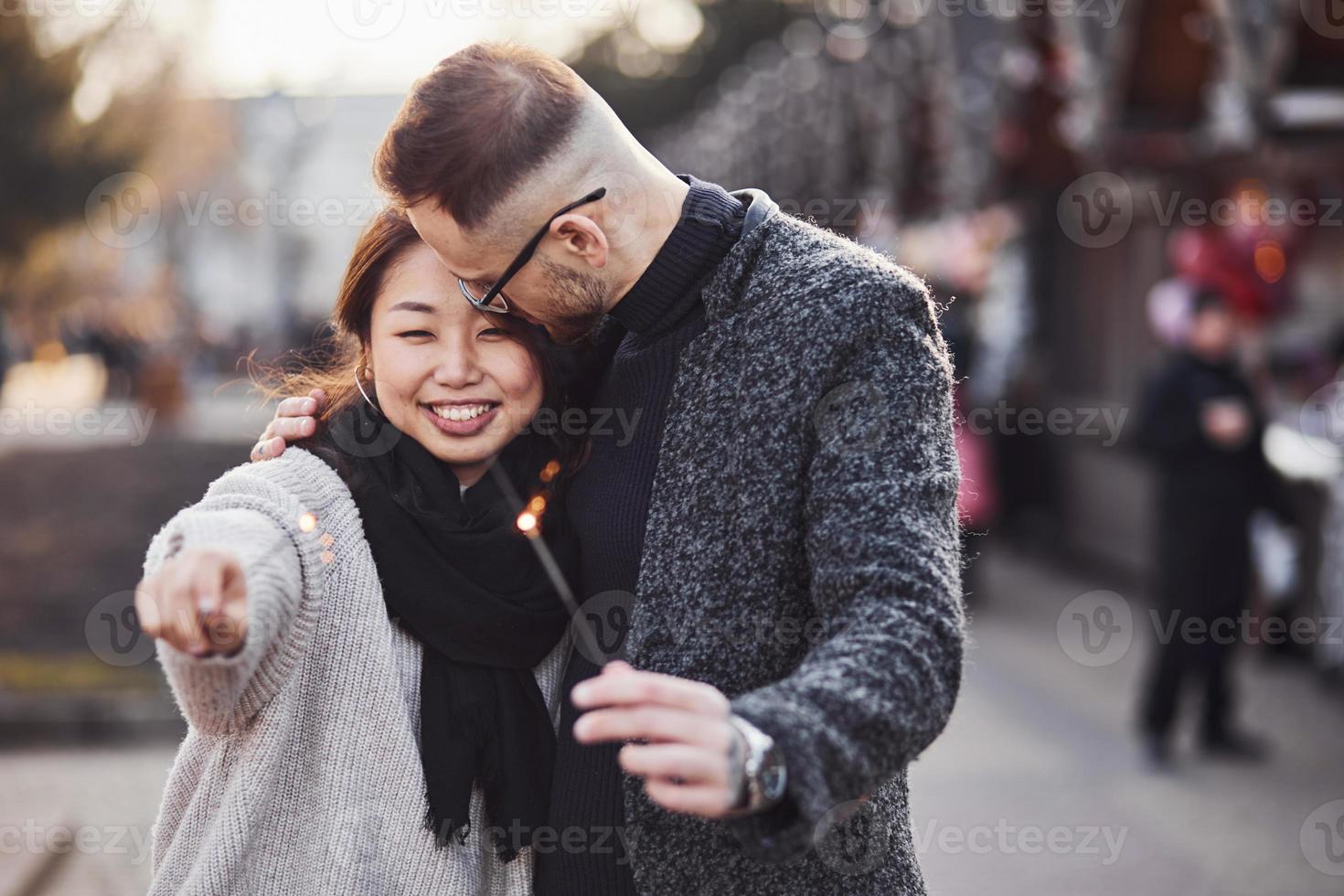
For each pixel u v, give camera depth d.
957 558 1.41
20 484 13.53
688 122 27.83
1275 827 4.69
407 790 1.64
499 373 1.72
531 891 1.72
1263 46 5.41
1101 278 10.84
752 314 1.57
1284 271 7.76
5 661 7.20
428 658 1.71
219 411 24.28
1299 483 7.07
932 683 1.29
